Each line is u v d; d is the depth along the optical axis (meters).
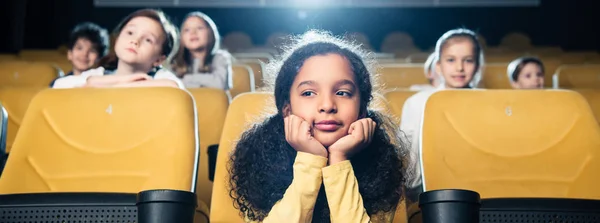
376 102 1.55
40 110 1.94
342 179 1.38
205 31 3.21
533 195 1.87
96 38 3.44
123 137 1.88
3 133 2.03
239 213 1.54
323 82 1.42
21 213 1.44
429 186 1.87
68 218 1.44
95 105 1.93
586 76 3.93
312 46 1.46
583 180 1.88
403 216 1.72
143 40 2.30
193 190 1.81
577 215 1.46
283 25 7.41
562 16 7.33
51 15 7.17
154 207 1.22
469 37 2.84
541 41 7.40
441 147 1.91
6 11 6.40
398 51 6.84
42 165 1.87
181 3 7.30
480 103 1.97
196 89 2.52
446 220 1.23
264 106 1.73
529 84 3.54
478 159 1.91
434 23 7.46
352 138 1.39
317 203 1.46
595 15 7.24
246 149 1.48
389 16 7.43
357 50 1.50
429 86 3.36
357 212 1.38
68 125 1.91
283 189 1.45
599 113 2.88
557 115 1.97
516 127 1.95
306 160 1.39
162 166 1.82
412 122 2.32
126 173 1.84
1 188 1.82
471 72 2.82
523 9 7.41
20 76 3.70
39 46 7.16
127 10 7.23
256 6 7.40
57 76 3.72
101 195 1.46
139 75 2.16
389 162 1.48
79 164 1.86
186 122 1.88
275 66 1.51
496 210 1.46
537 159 1.92
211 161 2.05
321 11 7.39
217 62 3.25
